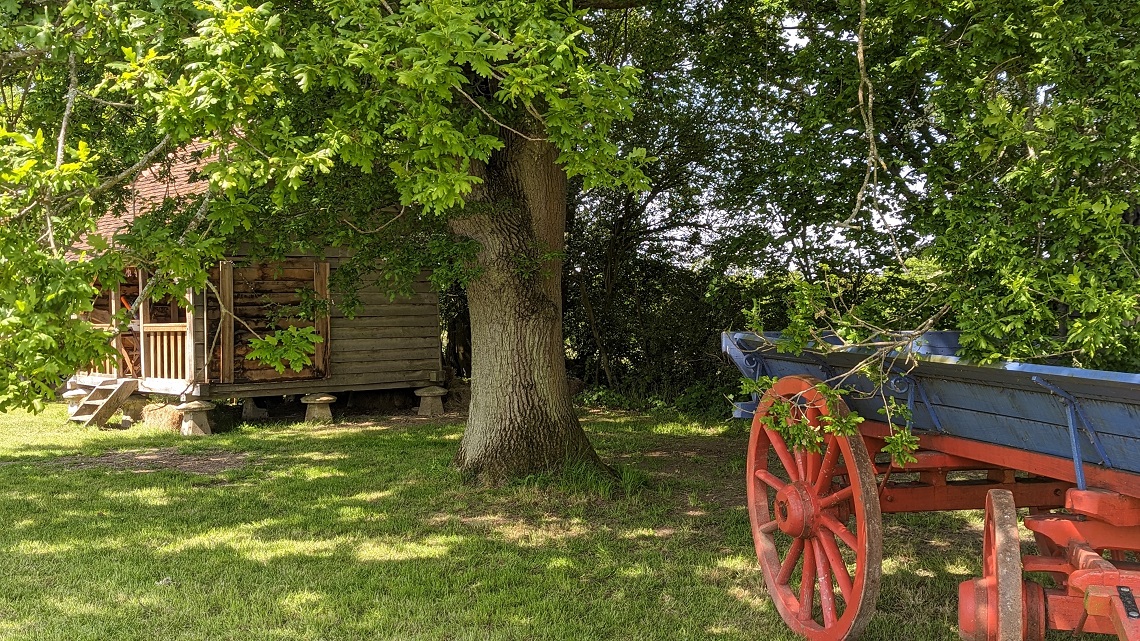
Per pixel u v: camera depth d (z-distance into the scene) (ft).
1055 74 11.87
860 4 15.51
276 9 14.62
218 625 14.23
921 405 12.71
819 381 13.06
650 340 45.03
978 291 11.61
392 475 26.40
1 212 11.04
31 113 16.88
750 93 26.48
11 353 9.89
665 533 20.21
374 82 15.70
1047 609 9.23
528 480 24.11
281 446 32.30
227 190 12.64
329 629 14.15
